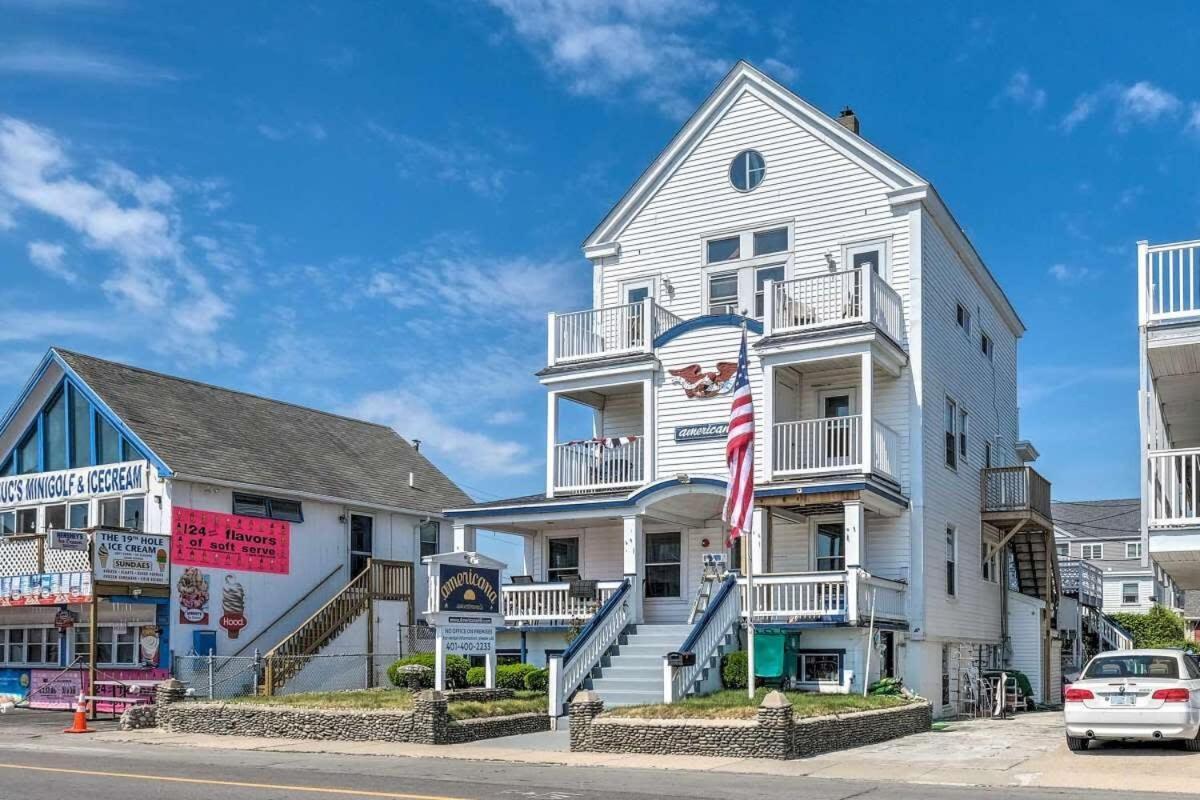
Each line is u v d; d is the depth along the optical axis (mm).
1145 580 59562
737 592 23438
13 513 31250
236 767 16062
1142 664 16859
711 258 28609
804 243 27344
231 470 29297
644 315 27422
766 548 24688
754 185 28203
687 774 15023
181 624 27297
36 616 30500
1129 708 16016
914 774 14711
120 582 26000
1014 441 35188
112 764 16469
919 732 20688
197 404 32438
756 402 25781
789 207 27656
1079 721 16328
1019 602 31594
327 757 17391
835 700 19766
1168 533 17297
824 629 22969
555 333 28484
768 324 25312
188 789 13547
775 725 16250
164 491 27734
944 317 27969
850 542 23047
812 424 25172
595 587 25375
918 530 25109
